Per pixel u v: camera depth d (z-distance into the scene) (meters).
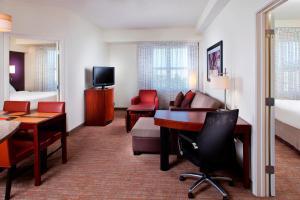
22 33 4.43
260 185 2.58
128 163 3.51
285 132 4.34
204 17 5.03
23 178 3.00
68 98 5.09
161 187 2.76
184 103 5.53
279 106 4.45
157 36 7.12
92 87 6.46
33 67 7.88
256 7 2.46
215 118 2.31
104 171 3.22
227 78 3.27
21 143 2.90
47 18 4.72
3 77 4.30
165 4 4.69
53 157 3.75
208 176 2.71
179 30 7.03
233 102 3.47
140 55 7.74
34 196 2.56
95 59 6.67
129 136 5.01
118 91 8.23
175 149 3.78
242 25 3.01
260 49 2.52
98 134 5.17
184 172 3.18
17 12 4.36
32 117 3.08
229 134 2.45
